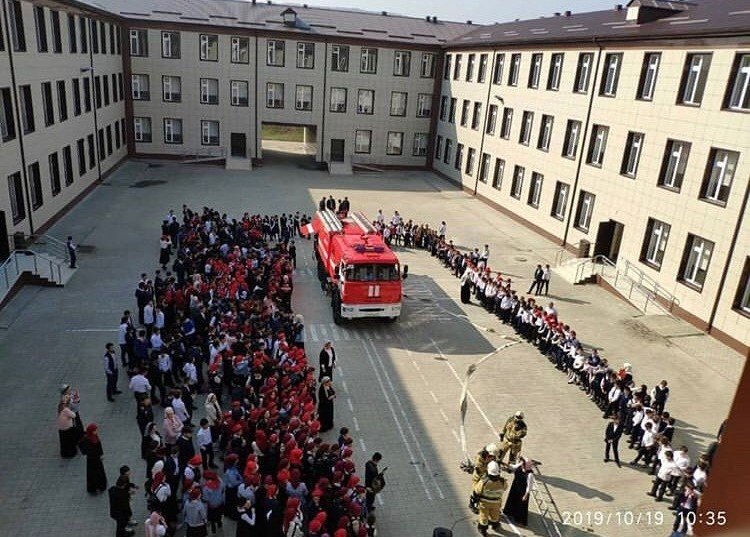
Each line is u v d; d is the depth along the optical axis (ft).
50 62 98.48
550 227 114.93
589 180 101.96
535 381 64.34
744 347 70.03
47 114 99.96
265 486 36.96
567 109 108.17
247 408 47.09
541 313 71.97
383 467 48.80
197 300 61.52
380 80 170.50
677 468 45.21
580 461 51.13
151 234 103.35
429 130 178.19
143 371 50.16
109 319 70.13
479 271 85.25
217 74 162.30
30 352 61.72
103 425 50.57
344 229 82.64
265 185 147.74
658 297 83.76
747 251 69.51
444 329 76.23
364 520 38.40
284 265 76.59
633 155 91.71
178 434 44.32
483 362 67.97
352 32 167.94
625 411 54.54
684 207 79.56
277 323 61.67
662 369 67.67
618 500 46.57
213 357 53.98
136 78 159.22
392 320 77.30
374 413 56.49
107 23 140.36
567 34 111.04
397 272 72.74
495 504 41.50
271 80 165.27
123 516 37.22
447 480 47.83
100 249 93.97
